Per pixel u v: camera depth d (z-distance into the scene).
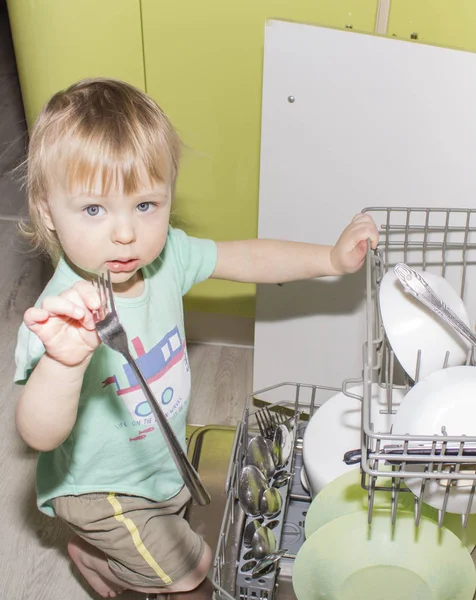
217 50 1.26
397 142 1.08
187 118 1.34
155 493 1.05
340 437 1.00
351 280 1.23
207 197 1.42
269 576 0.92
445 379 0.79
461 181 1.09
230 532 1.00
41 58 1.30
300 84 1.07
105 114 0.83
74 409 0.75
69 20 1.26
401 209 1.04
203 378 1.57
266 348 1.36
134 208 0.83
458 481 0.75
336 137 1.10
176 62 1.28
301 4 1.20
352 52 1.02
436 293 0.90
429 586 0.84
